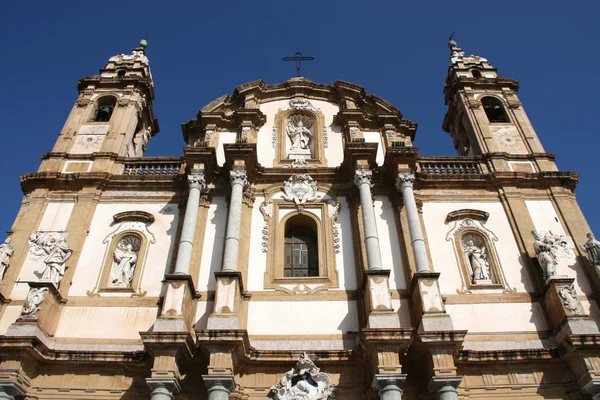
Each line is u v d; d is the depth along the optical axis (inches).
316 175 829.8
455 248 760.3
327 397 589.9
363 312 672.4
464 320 681.0
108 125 947.3
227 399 562.6
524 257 748.6
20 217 783.1
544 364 628.7
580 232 773.3
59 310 679.1
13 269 718.5
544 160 893.2
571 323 629.3
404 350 592.4
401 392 564.4
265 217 780.6
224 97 954.7
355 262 731.4
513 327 674.8
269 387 610.5
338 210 789.2
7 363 588.1
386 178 824.3
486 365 627.5
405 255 733.9
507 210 805.9
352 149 796.0
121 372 622.8
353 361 623.5
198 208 770.8
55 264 697.0
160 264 734.5
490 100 1052.5
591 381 582.9
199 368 620.1
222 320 614.5
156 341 581.9
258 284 708.7
